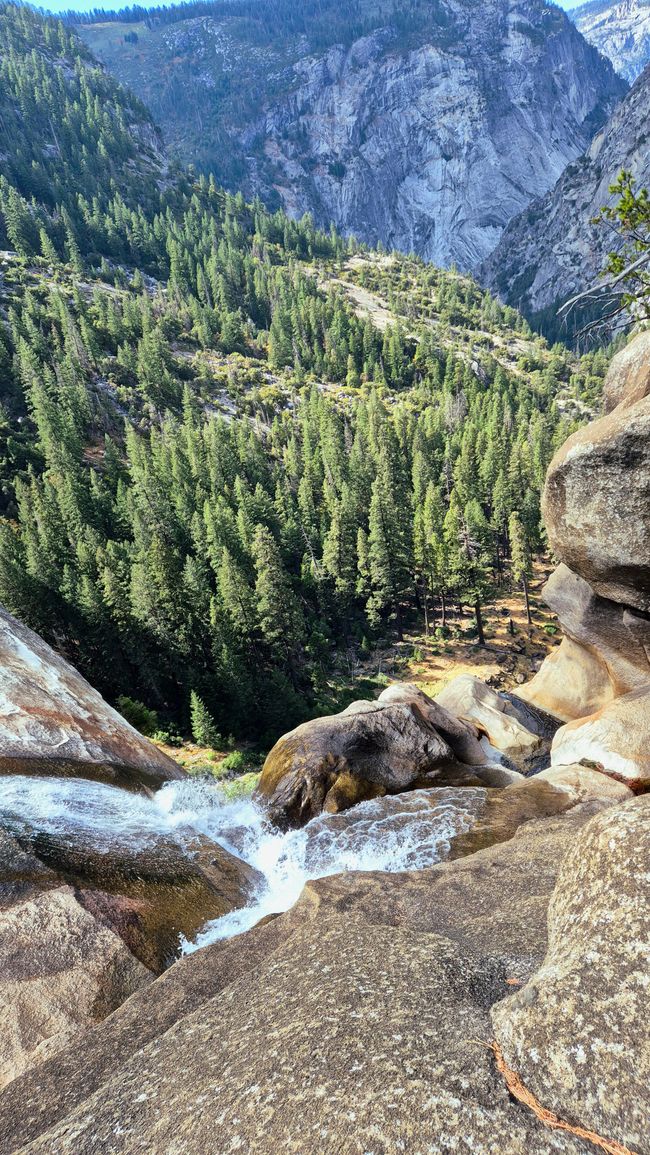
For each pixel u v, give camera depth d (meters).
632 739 11.16
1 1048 5.16
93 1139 3.44
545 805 10.02
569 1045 3.01
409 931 4.92
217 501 83.12
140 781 10.36
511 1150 2.72
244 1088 3.43
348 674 65.31
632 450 9.41
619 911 3.50
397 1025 3.64
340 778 11.48
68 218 183.00
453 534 68.81
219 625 52.84
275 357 165.50
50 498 78.44
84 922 6.44
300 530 82.19
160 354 140.50
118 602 52.38
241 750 45.97
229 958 5.61
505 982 4.05
